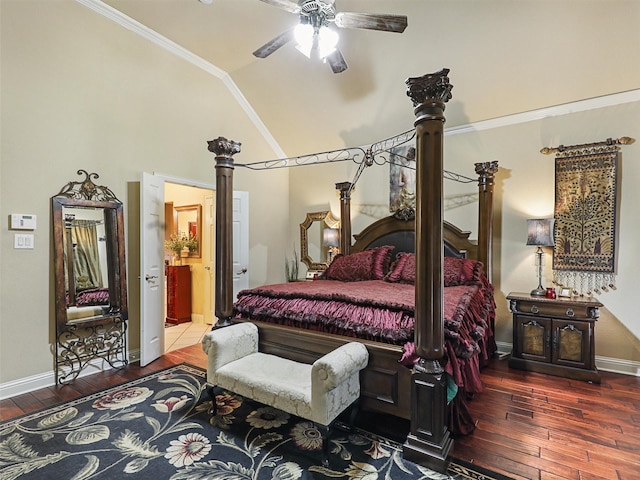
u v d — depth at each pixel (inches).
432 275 71.3
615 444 81.5
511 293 142.3
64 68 120.5
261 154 207.3
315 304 101.2
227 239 112.1
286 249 225.6
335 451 78.8
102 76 131.3
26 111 111.9
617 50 112.3
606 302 129.9
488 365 135.2
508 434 86.0
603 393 109.5
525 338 130.5
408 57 136.6
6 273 108.4
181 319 212.8
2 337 107.6
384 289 120.3
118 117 137.2
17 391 110.0
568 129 136.6
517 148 147.4
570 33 112.0
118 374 128.0
